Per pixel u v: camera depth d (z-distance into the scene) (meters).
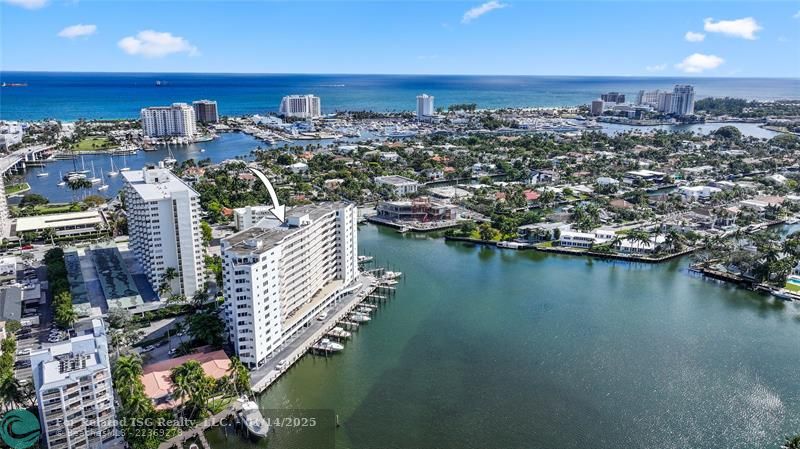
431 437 165.62
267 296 199.00
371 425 170.62
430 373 199.38
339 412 177.00
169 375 178.50
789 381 195.50
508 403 182.12
